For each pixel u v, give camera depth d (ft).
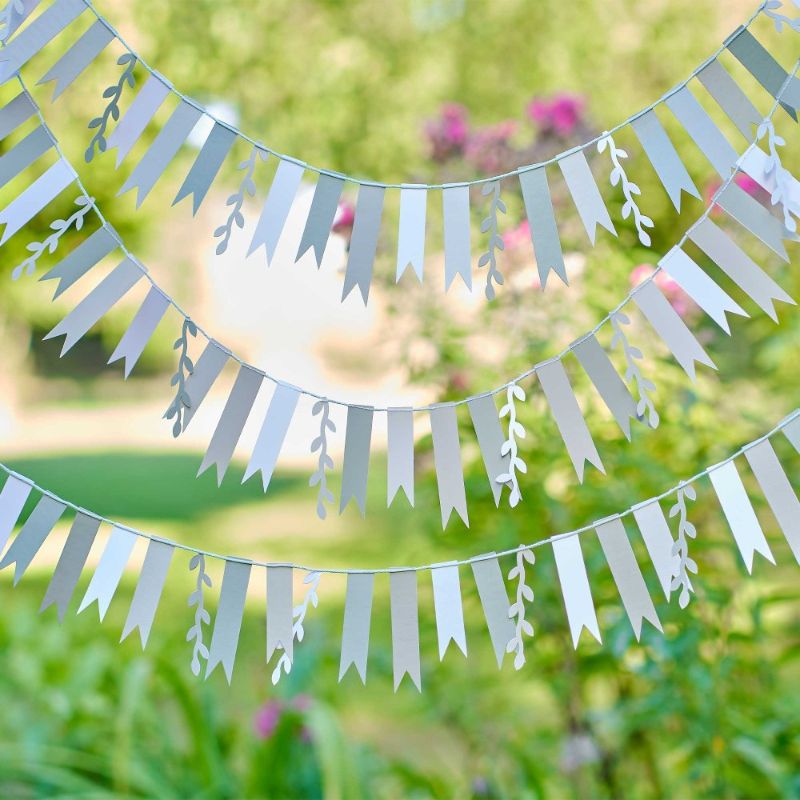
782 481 2.86
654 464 6.32
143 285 19.67
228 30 17.53
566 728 6.65
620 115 17.22
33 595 12.34
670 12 17.20
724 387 6.73
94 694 6.84
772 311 2.82
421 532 7.18
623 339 2.87
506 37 18.63
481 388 6.81
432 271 7.14
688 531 2.89
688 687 6.15
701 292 2.83
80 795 5.93
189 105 2.82
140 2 16.84
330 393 22.71
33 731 6.56
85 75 13.80
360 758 6.69
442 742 8.99
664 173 2.81
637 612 2.87
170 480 24.72
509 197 6.90
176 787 6.15
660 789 6.77
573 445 2.89
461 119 7.02
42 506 2.89
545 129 6.91
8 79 2.83
